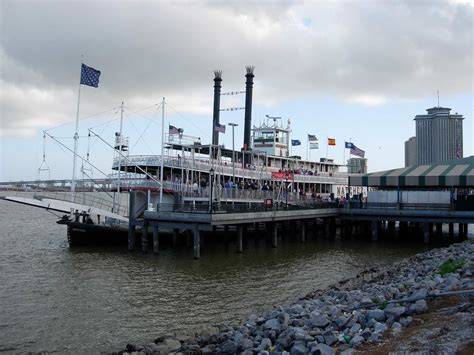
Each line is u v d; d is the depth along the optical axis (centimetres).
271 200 4366
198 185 4516
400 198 5184
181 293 2433
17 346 1698
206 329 1688
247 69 6366
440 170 5159
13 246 4028
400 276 2272
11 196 3809
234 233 4544
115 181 4459
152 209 4166
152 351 1459
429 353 1064
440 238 5028
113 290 2486
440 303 1451
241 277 2825
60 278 2748
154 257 3459
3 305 2197
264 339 1385
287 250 3972
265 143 6781
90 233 3862
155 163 4534
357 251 3988
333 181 7069
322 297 1975
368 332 1292
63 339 1770
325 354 1182
